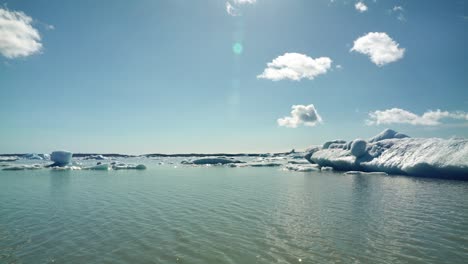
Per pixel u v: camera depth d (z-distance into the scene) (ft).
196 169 188.65
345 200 67.87
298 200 68.54
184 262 33.27
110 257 34.81
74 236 42.60
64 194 80.69
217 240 40.32
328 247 37.52
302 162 222.89
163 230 45.06
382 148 136.87
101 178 125.90
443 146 105.81
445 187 85.46
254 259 33.99
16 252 36.73
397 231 43.78
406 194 74.74
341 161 149.89
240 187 93.04
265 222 49.19
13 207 62.95
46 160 358.64
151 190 87.45
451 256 34.58
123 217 53.26
